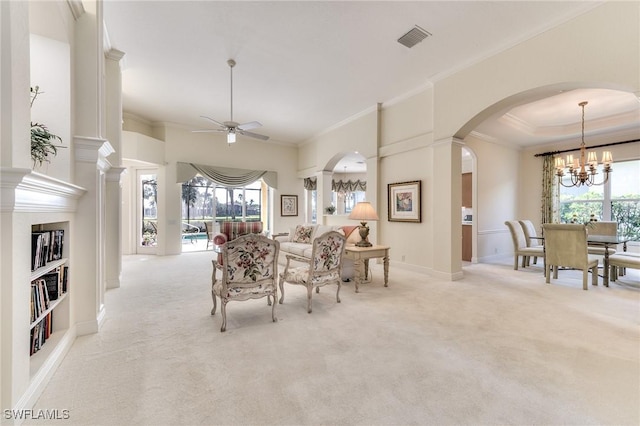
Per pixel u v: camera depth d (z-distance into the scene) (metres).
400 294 3.55
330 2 2.80
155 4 2.83
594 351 2.07
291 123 6.71
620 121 5.23
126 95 5.12
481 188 6.09
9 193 1.30
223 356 2.00
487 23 3.10
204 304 3.17
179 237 6.90
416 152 4.90
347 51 3.66
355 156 8.77
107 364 1.88
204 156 7.20
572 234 3.85
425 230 4.75
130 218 6.91
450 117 4.18
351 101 5.38
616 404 1.49
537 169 6.82
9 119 1.30
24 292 1.44
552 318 2.71
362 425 1.35
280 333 2.39
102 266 2.68
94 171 2.38
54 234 2.03
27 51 1.43
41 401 1.51
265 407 1.48
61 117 2.16
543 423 1.36
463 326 2.53
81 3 2.28
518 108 4.93
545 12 2.91
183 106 5.67
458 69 4.04
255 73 4.27
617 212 5.82
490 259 6.26
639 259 3.71
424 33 3.28
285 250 5.25
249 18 3.05
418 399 1.54
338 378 1.74
